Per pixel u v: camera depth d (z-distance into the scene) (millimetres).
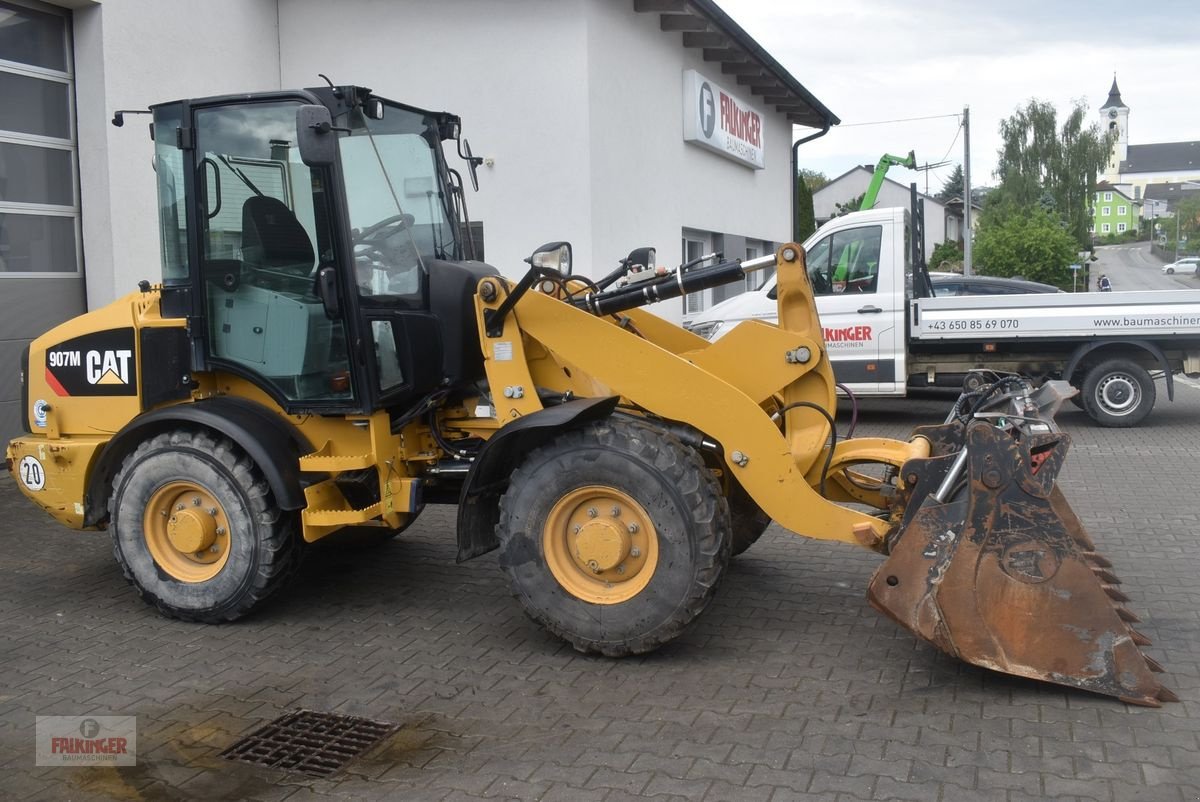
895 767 3750
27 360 5926
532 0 12195
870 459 5219
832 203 63281
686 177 15859
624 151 13383
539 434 4816
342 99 5219
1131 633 4465
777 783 3658
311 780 3799
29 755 4020
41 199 9852
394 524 5426
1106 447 10352
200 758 3980
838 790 3600
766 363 5066
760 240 20297
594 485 4707
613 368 4938
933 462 4656
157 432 5613
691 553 4602
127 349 5598
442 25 12484
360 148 5340
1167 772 3672
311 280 5238
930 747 3900
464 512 4891
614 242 13062
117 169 10195
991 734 3994
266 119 5211
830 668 4699
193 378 5520
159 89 10750
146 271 10578
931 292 13109
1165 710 4176
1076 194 68188
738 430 4781
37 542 7277
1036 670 4266
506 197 12570
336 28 12750
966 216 29938
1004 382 5727
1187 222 104500
